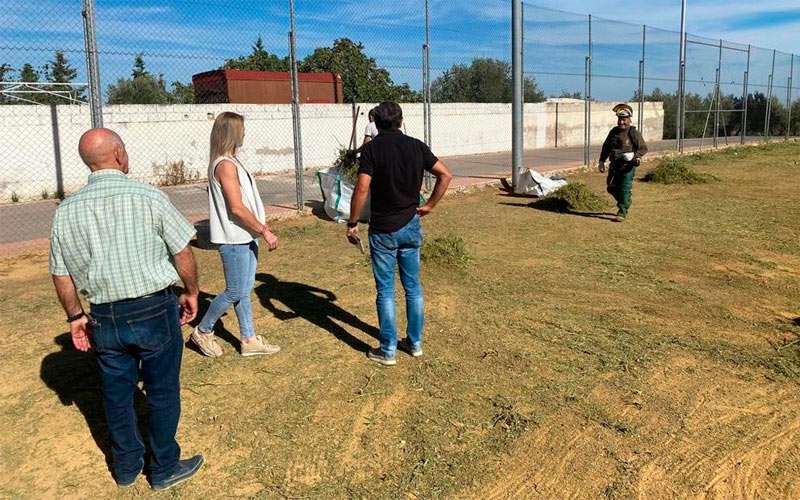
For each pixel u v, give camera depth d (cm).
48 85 1336
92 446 334
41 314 529
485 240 796
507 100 2370
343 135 1838
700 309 531
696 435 333
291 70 938
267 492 292
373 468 309
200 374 411
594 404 367
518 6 1144
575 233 838
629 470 303
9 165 1231
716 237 808
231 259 407
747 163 1773
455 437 334
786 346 449
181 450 326
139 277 266
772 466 305
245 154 1623
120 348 273
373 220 406
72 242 262
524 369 414
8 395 386
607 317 511
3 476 307
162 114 1455
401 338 471
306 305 546
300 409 366
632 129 905
